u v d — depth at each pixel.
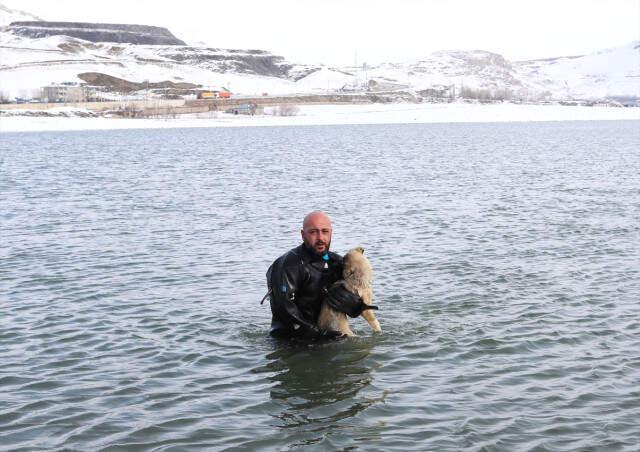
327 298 10.15
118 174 39.38
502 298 12.20
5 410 7.91
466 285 13.10
